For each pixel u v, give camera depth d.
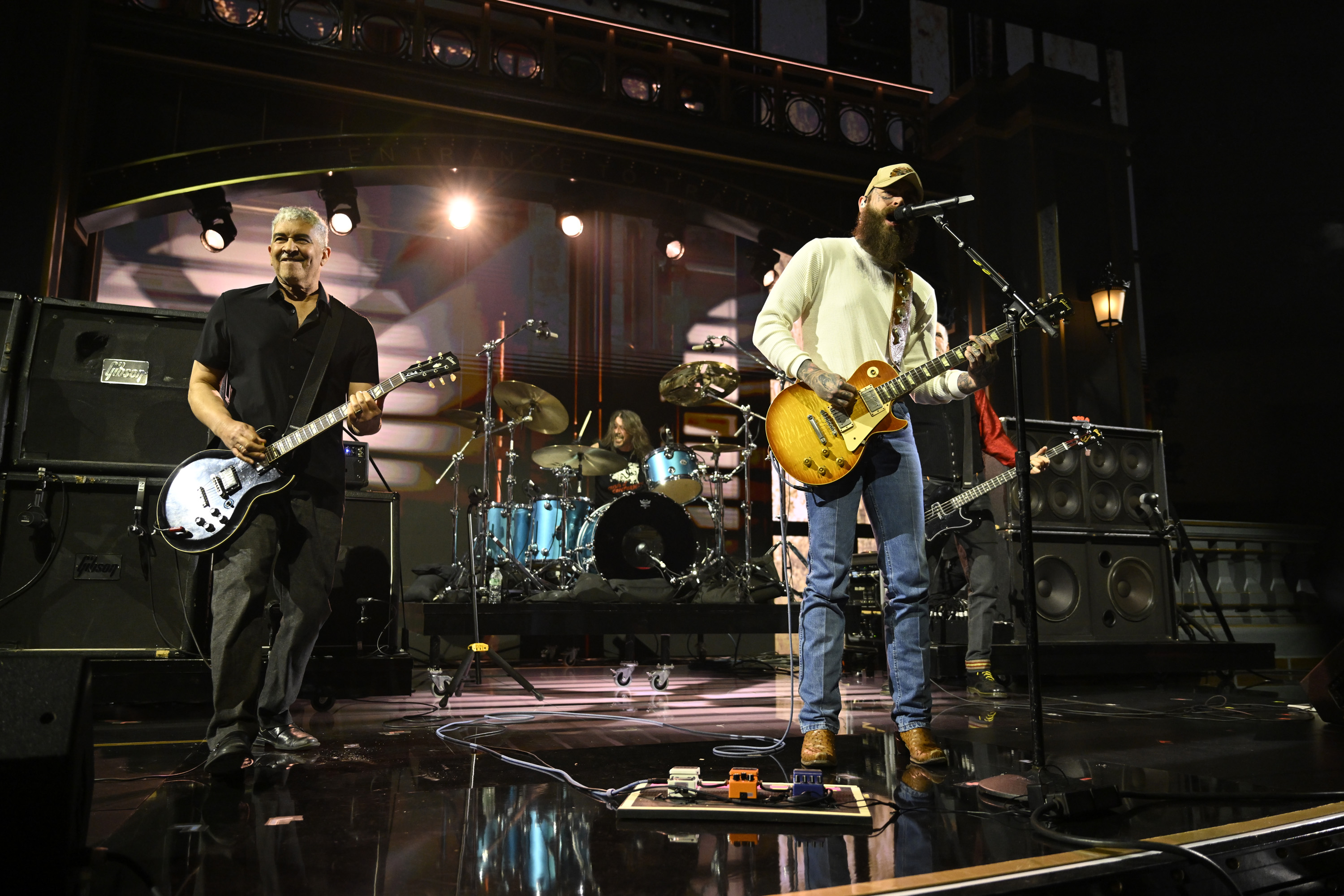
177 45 5.61
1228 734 2.76
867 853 1.39
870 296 2.26
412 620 4.29
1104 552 4.80
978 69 8.17
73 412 3.02
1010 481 4.21
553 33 6.48
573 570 5.16
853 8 7.87
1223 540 6.34
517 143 6.27
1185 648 4.60
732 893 1.20
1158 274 8.32
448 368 2.45
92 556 2.96
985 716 3.26
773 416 2.21
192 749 2.47
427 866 1.33
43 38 5.25
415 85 6.09
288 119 5.85
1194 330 8.30
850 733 2.61
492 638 6.84
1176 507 8.12
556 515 5.54
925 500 4.21
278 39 5.79
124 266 6.62
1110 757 2.31
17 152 5.09
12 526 2.90
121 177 5.45
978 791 1.80
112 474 3.02
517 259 7.69
